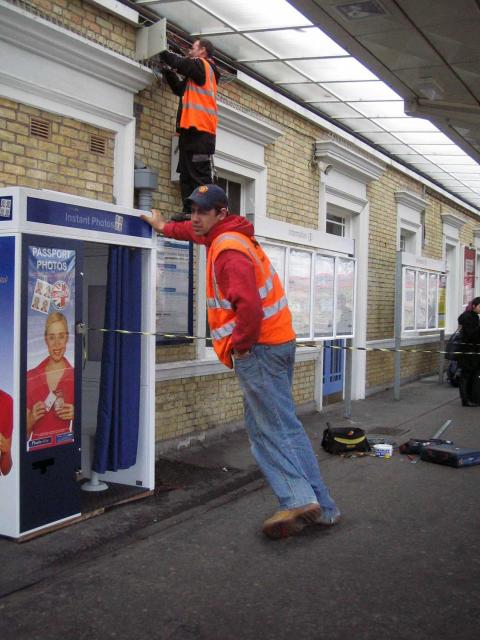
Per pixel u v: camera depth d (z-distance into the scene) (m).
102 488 5.50
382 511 5.46
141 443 5.58
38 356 4.54
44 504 4.68
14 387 4.43
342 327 9.08
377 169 11.50
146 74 6.55
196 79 6.45
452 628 3.53
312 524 5.04
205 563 4.35
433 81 7.31
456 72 7.02
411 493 5.98
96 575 4.14
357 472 6.67
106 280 5.59
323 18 5.84
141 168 6.62
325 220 10.23
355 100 9.28
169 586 4.00
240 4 6.42
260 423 4.73
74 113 5.99
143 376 5.54
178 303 7.09
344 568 4.29
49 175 5.84
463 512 5.47
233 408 8.18
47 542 4.58
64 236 4.68
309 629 3.51
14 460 4.47
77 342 4.83
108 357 5.26
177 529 4.96
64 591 3.92
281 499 4.73
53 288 4.63
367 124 10.49
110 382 5.29
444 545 4.72
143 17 6.62
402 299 11.44
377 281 12.40
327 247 8.57
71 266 4.76
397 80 7.39
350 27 6.00
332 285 8.76
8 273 4.43
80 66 5.95
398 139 11.31
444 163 13.20
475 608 3.76
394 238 13.13
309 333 8.26
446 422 9.41
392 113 9.79
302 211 9.63
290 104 9.06
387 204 12.73
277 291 4.72
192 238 5.19
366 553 4.55
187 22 6.98
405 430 8.99
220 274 4.48
